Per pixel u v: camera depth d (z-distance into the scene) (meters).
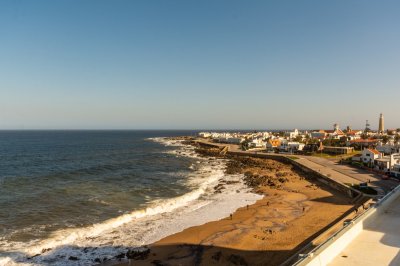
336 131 177.62
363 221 15.70
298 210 42.81
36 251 29.22
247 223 37.38
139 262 27.50
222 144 172.50
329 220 37.66
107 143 199.12
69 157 109.12
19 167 81.88
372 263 11.43
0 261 26.92
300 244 30.38
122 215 40.19
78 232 34.16
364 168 72.25
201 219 39.09
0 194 50.31
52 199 47.56
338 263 11.45
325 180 61.69
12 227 35.09
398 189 24.59
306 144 123.25
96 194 51.38
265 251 29.19
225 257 28.08
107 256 28.56
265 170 79.81
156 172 77.50
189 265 26.78
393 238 14.03
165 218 39.50
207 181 65.44
